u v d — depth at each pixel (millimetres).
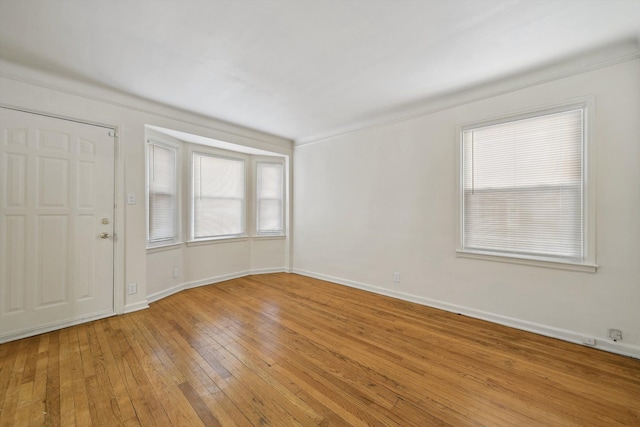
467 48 2137
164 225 3654
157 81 2648
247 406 1579
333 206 4270
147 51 2154
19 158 2371
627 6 1684
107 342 2326
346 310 3104
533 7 1702
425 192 3242
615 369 1938
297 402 1613
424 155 3244
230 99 3084
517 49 2150
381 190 3662
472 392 1708
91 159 2752
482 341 2363
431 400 1639
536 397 1661
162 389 1718
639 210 2072
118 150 2904
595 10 1725
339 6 1677
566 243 2393
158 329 2592
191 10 1703
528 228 2584
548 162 2465
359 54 2213
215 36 1970
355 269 3986
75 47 2098
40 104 2439
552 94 2402
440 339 2404
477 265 2861
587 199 2256
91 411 1529
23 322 2395
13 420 1460
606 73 2170
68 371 1899
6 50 2137
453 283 3033
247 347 2262
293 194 4934
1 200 2295
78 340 2357
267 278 4562
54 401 1604
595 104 2209
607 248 2186
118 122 2900
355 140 3957
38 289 2471
